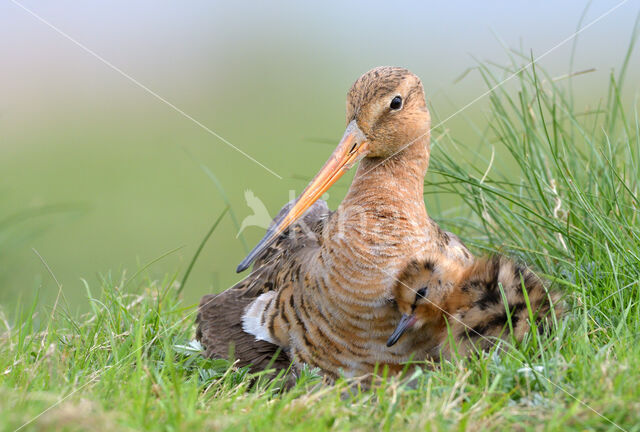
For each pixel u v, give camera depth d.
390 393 8.77
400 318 10.07
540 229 12.13
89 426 7.84
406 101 10.89
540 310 10.11
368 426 8.23
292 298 10.51
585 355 9.09
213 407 8.66
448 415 8.33
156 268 15.45
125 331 10.97
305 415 8.45
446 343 10.05
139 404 8.38
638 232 11.08
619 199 11.73
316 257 10.37
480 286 10.06
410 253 10.22
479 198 12.62
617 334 9.62
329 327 10.20
